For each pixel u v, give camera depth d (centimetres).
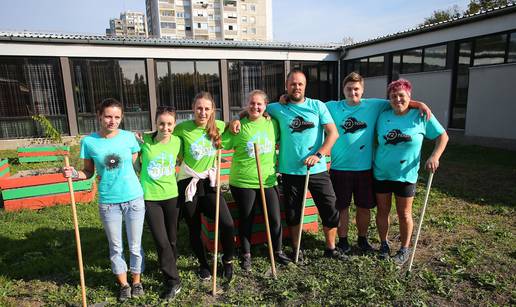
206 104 312
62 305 309
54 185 555
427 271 341
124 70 1276
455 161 838
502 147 981
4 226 472
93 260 380
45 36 1130
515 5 898
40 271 361
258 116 339
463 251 378
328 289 317
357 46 1502
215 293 318
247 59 1450
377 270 344
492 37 998
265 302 305
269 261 372
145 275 350
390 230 445
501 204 529
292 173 352
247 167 340
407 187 345
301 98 347
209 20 9500
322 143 356
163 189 308
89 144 294
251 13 9825
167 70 1343
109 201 297
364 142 356
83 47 1190
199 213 331
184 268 362
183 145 322
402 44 1299
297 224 367
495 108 994
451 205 535
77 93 1221
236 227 398
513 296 301
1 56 1111
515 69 934
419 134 336
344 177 363
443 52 1158
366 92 1516
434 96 1201
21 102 1155
